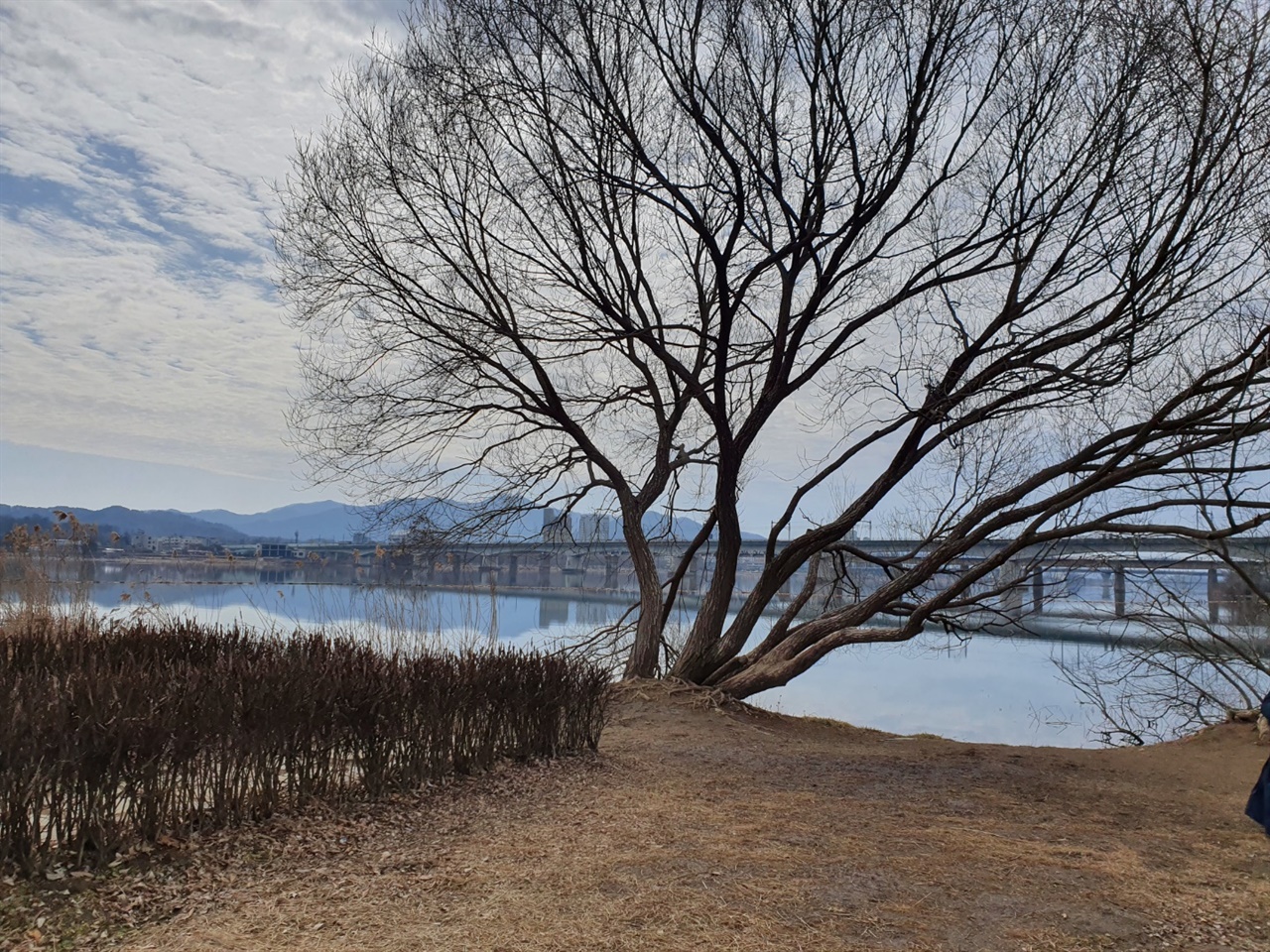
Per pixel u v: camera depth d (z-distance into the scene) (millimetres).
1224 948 4406
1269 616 14430
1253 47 10492
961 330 13383
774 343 13695
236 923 4293
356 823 5938
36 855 4582
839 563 16703
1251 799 4691
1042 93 12398
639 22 12391
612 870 5230
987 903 4910
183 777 5293
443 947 4086
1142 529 11047
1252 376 10047
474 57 12938
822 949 4211
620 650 16531
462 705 7457
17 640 9047
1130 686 15805
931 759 10062
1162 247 11273
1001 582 15398
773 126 12164
